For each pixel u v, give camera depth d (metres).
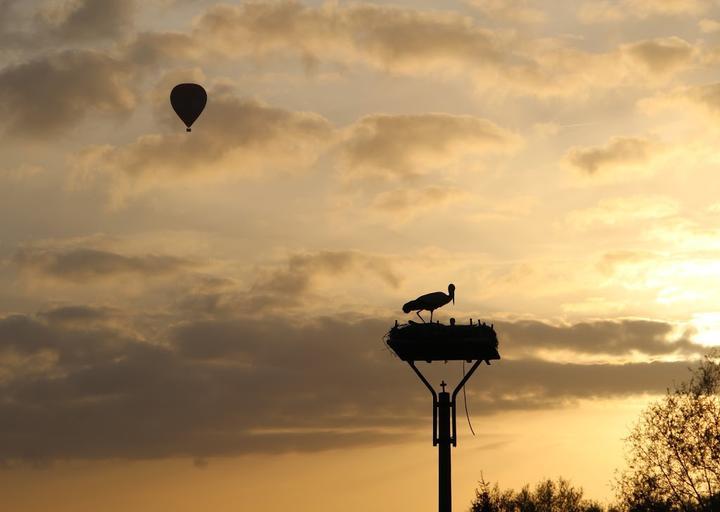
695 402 91.12
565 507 131.00
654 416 91.88
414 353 67.75
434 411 70.94
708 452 89.38
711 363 92.25
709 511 87.44
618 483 92.44
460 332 66.25
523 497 133.62
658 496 90.25
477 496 134.25
